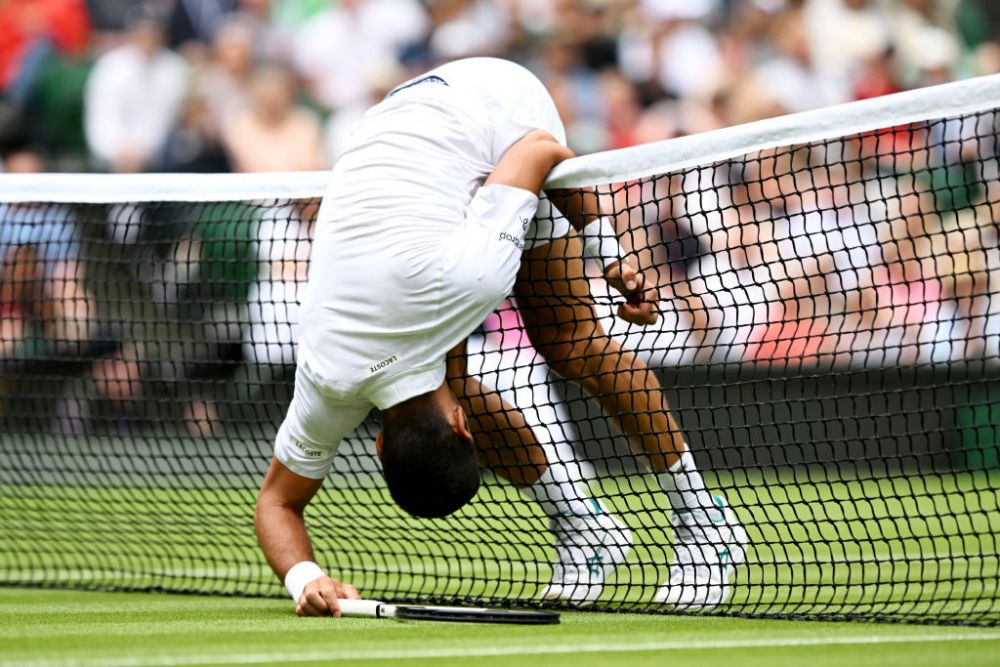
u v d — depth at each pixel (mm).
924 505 30656
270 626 13672
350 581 19281
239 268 38875
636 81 46438
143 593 18219
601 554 16453
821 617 14266
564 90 45781
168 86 45844
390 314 13898
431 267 13898
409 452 13828
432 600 16750
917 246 40938
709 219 38625
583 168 15383
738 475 37375
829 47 47250
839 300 39938
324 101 46656
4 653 11805
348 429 14938
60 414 41531
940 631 13148
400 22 47750
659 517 26406
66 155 47094
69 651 11914
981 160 17797
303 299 14805
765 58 46719
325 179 17781
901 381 39719
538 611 15023
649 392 16266
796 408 39125
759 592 17562
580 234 15883
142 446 41281
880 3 48188
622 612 15234
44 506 30531
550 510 16578
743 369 39000
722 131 15375
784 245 39531
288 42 47531
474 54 47375
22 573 21641
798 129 15109
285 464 15406
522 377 29500
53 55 47812
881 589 17688
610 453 38281
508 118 15414
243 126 45375
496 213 14453
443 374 14211
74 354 40969
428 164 14703
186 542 22953
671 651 11648
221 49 46375
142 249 39719
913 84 48094
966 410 40156
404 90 15641
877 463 39625
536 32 47438
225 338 39750
